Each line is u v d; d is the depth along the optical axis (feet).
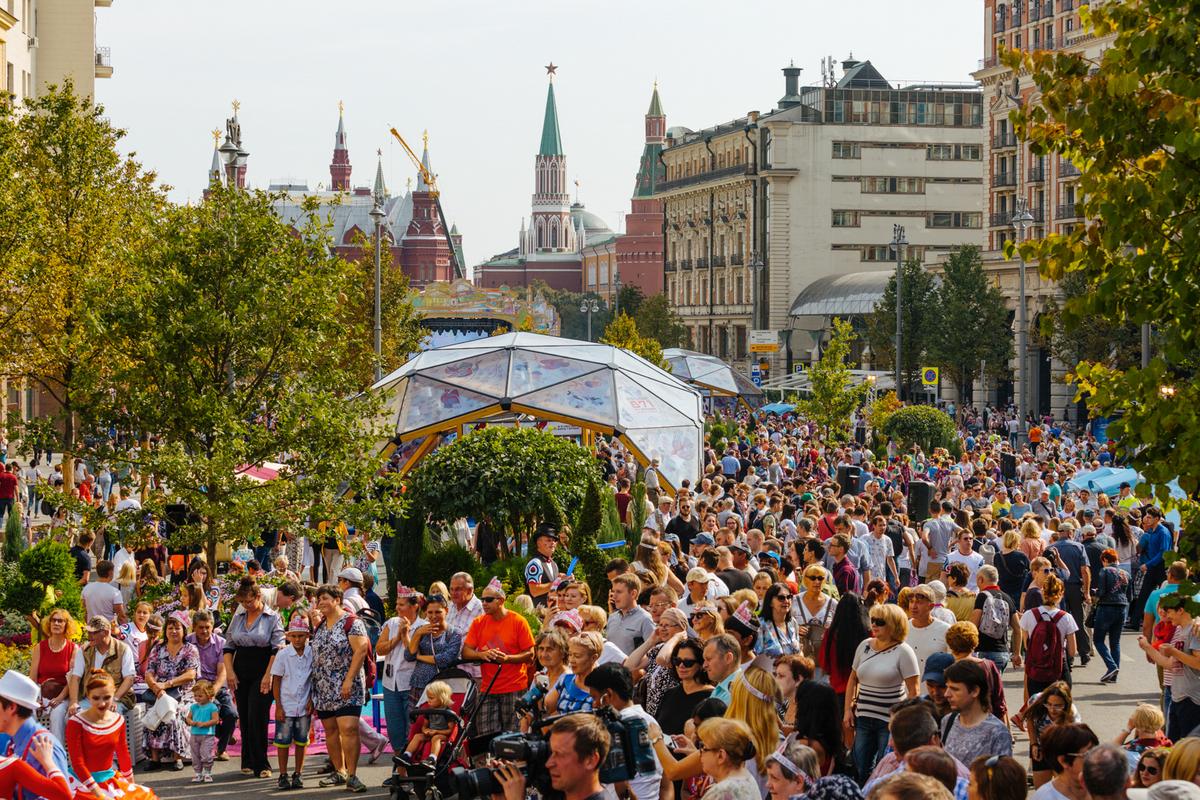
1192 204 40.78
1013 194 434.71
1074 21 397.19
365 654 61.93
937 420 229.86
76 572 101.55
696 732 42.83
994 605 68.18
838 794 32.91
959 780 36.42
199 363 94.07
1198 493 39.70
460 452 101.55
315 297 94.94
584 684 45.91
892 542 97.25
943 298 387.75
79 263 154.20
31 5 268.62
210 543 90.74
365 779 63.82
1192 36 39.50
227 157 175.94
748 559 77.41
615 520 99.86
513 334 155.84
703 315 608.60
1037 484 131.13
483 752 57.11
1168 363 41.93
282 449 92.99
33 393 272.72
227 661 64.90
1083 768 34.22
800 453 191.83
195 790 62.18
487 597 57.52
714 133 599.16
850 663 54.95
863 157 549.13
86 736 50.90
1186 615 59.31
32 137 158.81
